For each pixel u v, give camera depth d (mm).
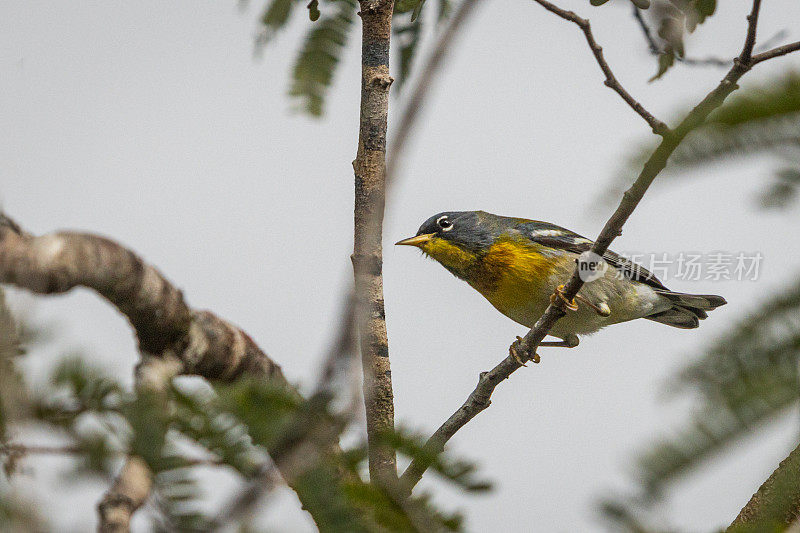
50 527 2510
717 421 2936
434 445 3264
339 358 3359
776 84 3182
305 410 3102
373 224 7355
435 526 3127
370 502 3125
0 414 2562
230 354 6430
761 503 3875
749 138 3262
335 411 3195
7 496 2496
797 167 3318
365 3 7582
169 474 2744
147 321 5938
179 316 6148
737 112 3164
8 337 2645
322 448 3156
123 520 2625
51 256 4898
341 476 3184
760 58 6344
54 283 4949
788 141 3230
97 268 5375
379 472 3244
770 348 3258
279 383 3184
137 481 2686
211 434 2885
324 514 3080
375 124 7516
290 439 3070
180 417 2881
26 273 4031
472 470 3176
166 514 2727
